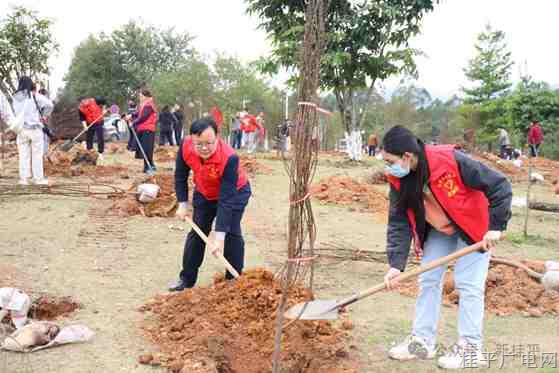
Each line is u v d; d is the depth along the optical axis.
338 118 33.84
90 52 38.47
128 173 13.03
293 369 4.13
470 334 4.29
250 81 34.47
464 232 4.03
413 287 6.19
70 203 9.52
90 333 4.58
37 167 10.50
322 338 4.62
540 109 29.95
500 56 34.84
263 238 8.20
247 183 5.57
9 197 9.74
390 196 4.17
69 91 38.69
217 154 5.11
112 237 7.79
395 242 4.19
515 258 7.77
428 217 4.14
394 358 4.44
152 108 12.58
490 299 5.80
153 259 6.93
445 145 4.07
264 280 5.07
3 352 4.29
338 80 17.44
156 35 39.91
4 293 4.64
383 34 16.89
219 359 4.12
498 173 3.87
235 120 24.86
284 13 17.05
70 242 7.41
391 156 3.82
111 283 5.98
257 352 4.31
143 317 5.07
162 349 4.42
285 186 12.68
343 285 6.29
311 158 3.75
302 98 3.70
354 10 16.67
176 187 5.55
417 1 16.20
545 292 5.90
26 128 10.22
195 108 33.72
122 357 4.29
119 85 39.12
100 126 14.80
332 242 8.19
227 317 4.72
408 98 41.75
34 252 6.88
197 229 5.41
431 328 4.44
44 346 4.37
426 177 3.90
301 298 4.77
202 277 6.28
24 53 21.47
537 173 17.03
